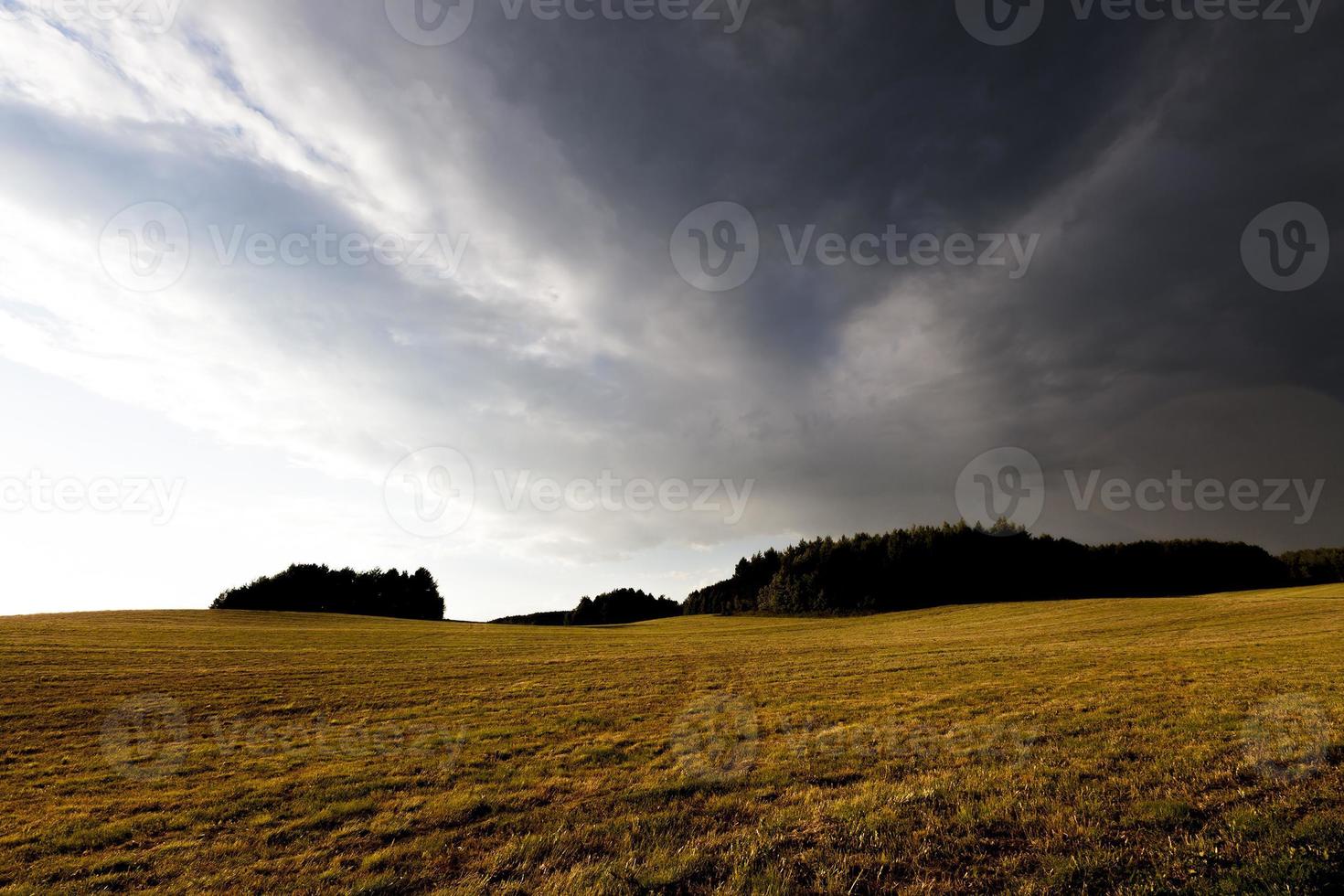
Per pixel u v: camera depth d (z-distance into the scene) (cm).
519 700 1692
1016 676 1656
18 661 2330
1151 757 766
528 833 684
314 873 614
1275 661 1516
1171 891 442
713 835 629
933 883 485
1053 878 473
